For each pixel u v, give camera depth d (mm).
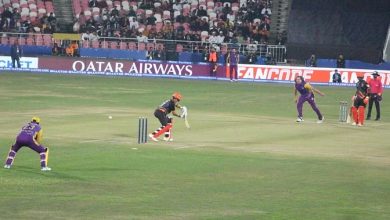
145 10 91375
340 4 81938
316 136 38406
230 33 86750
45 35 87188
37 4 92312
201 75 81688
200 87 69938
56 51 85312
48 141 33719
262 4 89500
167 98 57469
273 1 89250
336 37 81438
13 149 26484
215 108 51625
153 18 89688
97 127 39281
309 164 29516
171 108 35531
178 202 21688
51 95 57312
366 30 80750
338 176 26969
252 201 22125
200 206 21219
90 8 91625
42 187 23375
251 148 33406
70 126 39406
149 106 51156
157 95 59969
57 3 92125
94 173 26047
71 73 83125
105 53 85062
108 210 20359
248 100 58438
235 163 29188
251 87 71875
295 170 28000
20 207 20453
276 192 23641
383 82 76500
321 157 31500
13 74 78625
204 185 24469
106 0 92062
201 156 30641
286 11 88500
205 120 44062
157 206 21062
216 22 89000
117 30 87938
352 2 81688
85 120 42250
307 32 82312
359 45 80688
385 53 80062
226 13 89750
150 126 40094
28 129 26281
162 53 83938
